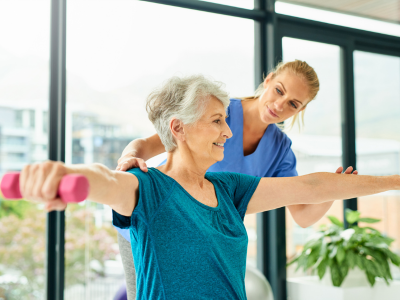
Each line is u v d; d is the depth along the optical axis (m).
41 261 2.43
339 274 2.32
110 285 2.43
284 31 2.73
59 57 2.20
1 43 2.23
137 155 1.31
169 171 0.96
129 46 2.39
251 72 2.67
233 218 0.98
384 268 2.33
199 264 0.86
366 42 3.03
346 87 2.92
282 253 2.58
